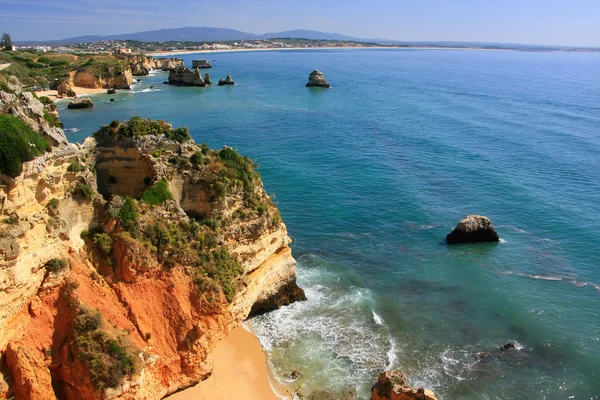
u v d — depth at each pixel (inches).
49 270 874.1
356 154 3149.6
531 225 2098.9
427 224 2100.1
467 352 1280.8
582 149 3270.2
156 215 1070.4
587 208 2268.7
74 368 850.1
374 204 2293.3
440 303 1510.8
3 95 867.4
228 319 1102.4
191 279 1048.8
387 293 1558.8
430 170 2827.3
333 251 1833.2
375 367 1206.3
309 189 2463.1
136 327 958.4
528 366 1237.1
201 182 1192.8
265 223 1291.8
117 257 981.8
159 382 971.9
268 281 1373.0
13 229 795.4
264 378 1140.5
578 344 1325.0
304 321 1378.0
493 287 1606.8
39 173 863.1
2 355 799.1
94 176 1088.2
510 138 3587.6
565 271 1721.2
